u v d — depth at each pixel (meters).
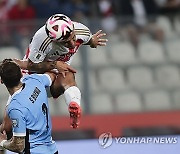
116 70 29.80
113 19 29.59
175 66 30.31
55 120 28.52
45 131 18.98
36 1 34.91
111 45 29.64
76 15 35.06
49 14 34.97
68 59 19.81
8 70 18.52
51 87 19.70
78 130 28.53
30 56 19.42
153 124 29.31
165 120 29.36
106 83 29.59
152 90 30.31
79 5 35.47
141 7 35.78
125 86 29.95
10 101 18.72
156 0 35.97
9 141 18.83
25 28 28.55
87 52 29.25
